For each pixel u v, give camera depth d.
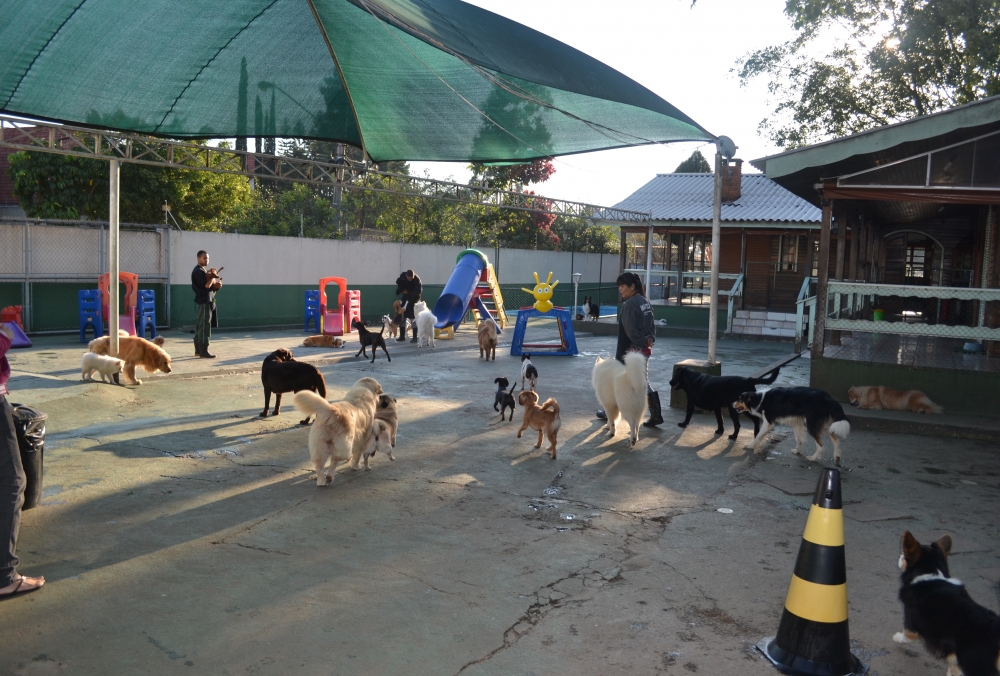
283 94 8.83
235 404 8.77
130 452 6.53
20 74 7.29
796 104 21.00
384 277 21.91
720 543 4.75
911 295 9.22
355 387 6.25
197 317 12.29
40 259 15.22
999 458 7.16
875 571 4.35
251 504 5.26
